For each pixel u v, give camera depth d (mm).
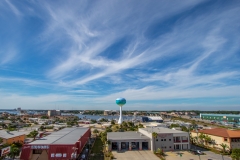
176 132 105625
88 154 93312
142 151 97812
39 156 81188
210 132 110500
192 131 126562
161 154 91062
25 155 77938
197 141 116625
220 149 98875
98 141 132500
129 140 101688
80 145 92812
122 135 113625
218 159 82562
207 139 106750
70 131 127375
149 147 101938
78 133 116625
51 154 77688
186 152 95375
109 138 104062
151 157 86625
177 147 101688
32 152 81438
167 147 100688
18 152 85375
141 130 126188
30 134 129750
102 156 89625
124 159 83688
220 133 103062
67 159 76750
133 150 99812
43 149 79625
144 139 102500
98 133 169250
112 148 102562
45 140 89875
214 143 104188
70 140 90375
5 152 80688
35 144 79500
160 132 105562
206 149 101812
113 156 88188
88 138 134625
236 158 74188
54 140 89750
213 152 95438
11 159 81062
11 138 106500
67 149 78438
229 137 95125
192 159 82438
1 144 96562
